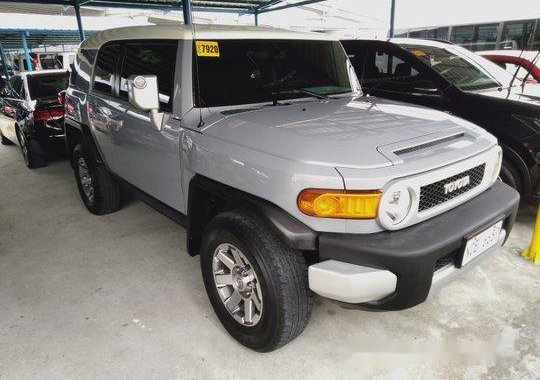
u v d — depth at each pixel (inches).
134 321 95.8
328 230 70.1
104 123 128.6
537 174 126.0
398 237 69.5
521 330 90.1
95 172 145.5
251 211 75.4
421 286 69.3
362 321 94.3
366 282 66.6
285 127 82.7
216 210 93.9
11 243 137.0
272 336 78.1
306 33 118.3
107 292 107.5
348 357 83.8
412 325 92.7
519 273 111.7
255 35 106.5
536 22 323.9
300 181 69.0
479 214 78.4
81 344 88.7
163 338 90.1
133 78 84.6
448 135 85.0
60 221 153.6
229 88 98.8
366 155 71.3
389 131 82.3
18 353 86.4
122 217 154.6
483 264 116.3
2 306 102.4
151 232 141.9
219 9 424.2
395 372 79.9
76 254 128.0
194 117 92.3
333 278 67.7
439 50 170.4
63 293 107.5
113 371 81.3
